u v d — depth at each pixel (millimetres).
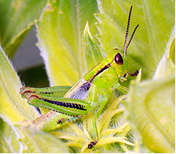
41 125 147
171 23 145
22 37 173
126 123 139
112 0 148
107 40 150
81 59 153
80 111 150
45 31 151
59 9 150
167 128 123
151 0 146
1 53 146
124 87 153
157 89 112
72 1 151
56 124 148
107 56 153
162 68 138
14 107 146
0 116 143
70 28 152
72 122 151
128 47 150
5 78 146
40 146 127
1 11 172
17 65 181
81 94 155
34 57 181
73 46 153
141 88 110
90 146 139
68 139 143
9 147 140
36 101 147
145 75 149
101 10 148
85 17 153
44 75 177
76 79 154
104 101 154
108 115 143
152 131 123
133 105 114
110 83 153
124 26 149
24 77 178
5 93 146
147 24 147
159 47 147
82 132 145
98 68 153
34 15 172
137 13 147
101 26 149
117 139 138
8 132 142
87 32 149
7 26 174
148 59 148
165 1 145
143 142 123
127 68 152
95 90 154
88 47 151
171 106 121
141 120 121
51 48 152
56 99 148
